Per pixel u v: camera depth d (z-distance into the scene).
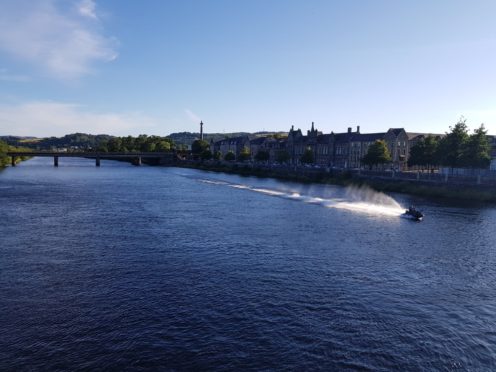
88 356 19.92
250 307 25.55
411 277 31.72
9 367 18.95
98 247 38.78
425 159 112.38
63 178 125.19
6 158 191.62
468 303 26.98
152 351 20.42
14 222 50.88
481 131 89.88
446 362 20.03
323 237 44.53
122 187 99.00
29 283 29.03
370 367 19.44
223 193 88.38
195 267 33.09
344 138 166.75
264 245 40.53
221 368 19.12
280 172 143.25
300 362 19.70
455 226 51.28
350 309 25.59
